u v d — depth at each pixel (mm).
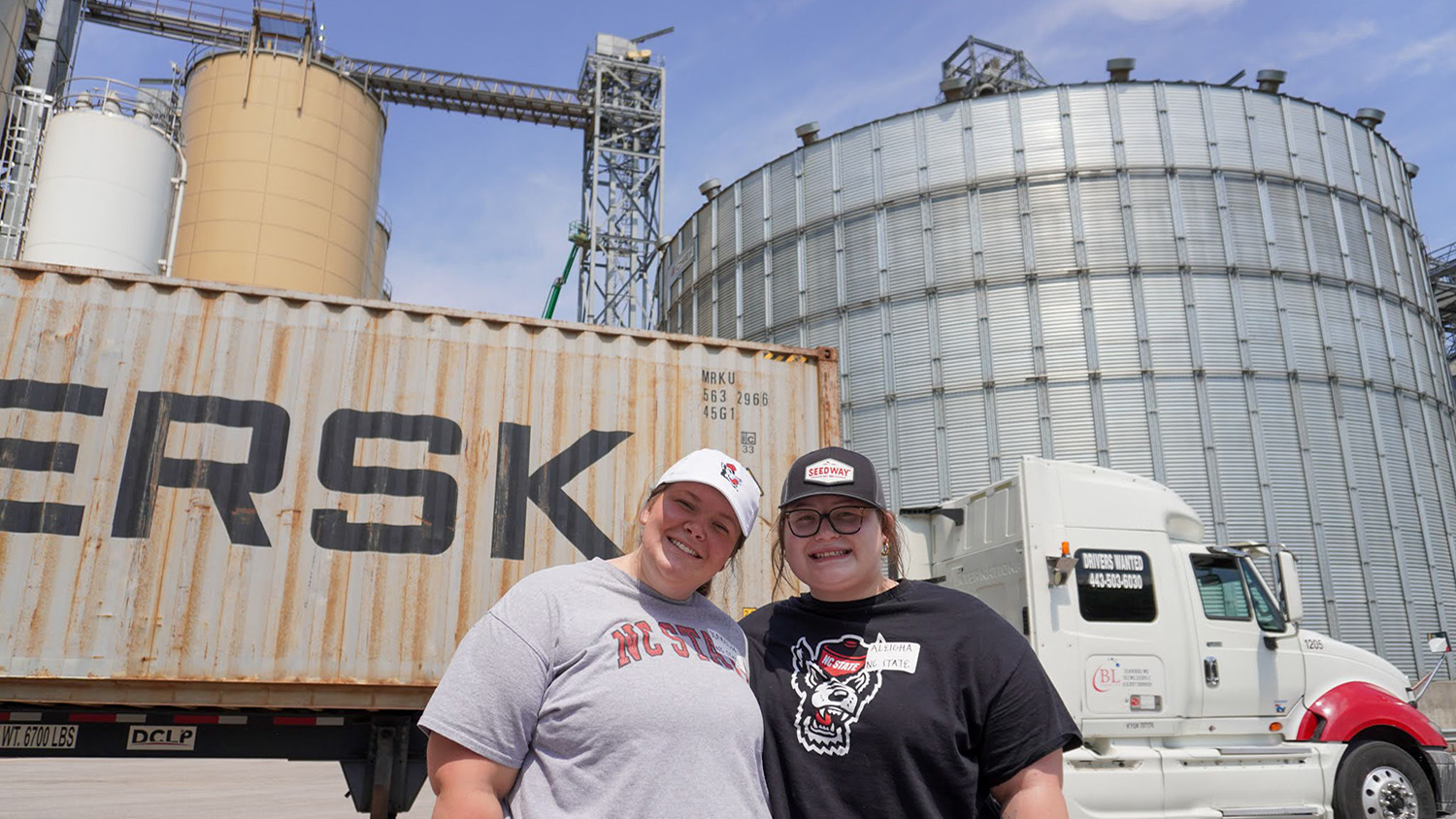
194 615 6109
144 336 6461
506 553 6777
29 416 6121
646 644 2227
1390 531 23500
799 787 2418
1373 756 8242
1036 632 7918
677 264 34906
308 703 6297
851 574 2588
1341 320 25156
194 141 28406
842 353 27297
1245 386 23781
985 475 24250
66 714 6113
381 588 6477
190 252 27406
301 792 12609
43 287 6332
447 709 2062
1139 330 24203
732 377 7652
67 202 15523
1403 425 24953
